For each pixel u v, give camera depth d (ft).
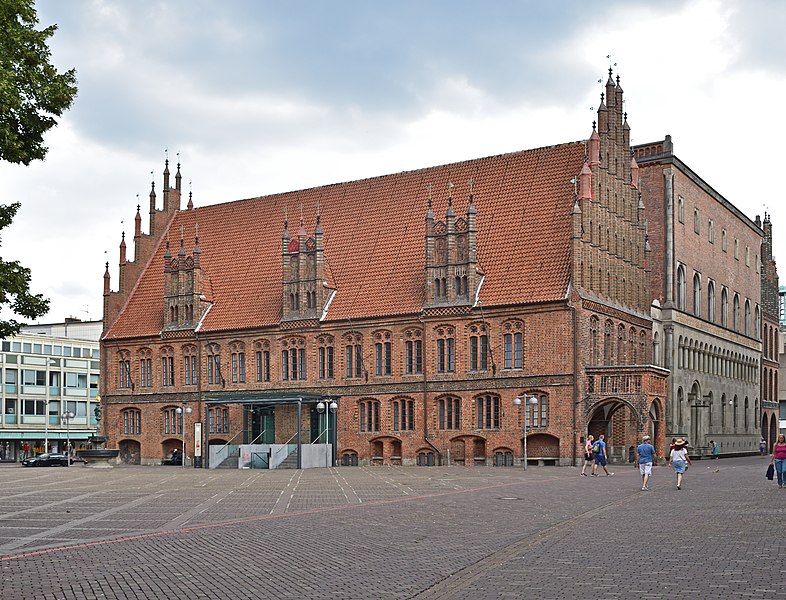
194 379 301.22
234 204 329.11
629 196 265.54
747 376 362.12
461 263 250.57
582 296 233.76
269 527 96.43
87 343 449.89
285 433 278.67
